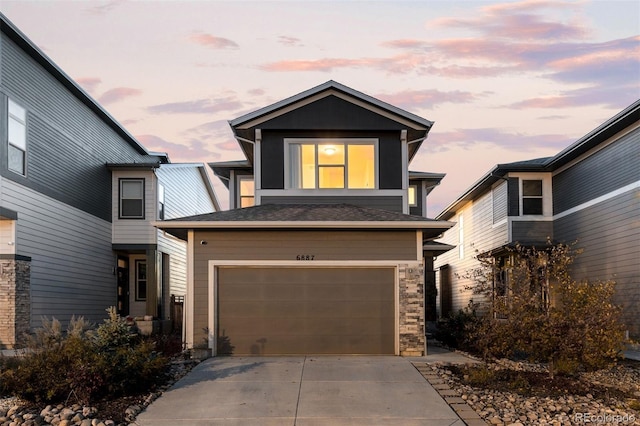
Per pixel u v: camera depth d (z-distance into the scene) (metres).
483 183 21.41
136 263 21.91
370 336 12.74
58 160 16.44
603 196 16.31
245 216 13.16
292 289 12.84
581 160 17.66
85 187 18.28
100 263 19.23
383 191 15.24
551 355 9.62
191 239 12.84
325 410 8.32
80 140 18.06
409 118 15.38
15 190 13.95
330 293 12.84
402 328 12.68
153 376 9.51
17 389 8.39
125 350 9.38
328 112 15.45
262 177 15.28
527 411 8.20
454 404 8.60
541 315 9.62
